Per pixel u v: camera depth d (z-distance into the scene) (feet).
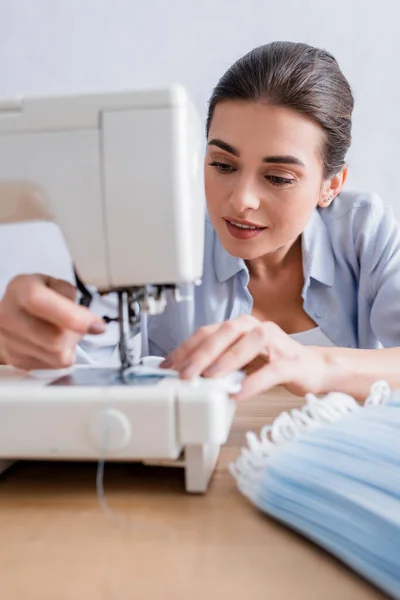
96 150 1.90
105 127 1.89
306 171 3.16
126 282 1.98
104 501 1.70
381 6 5.76
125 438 1.75
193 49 6.17
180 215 1.90
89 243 1.94
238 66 3.29
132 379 1.98
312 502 1.47
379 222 4.12
